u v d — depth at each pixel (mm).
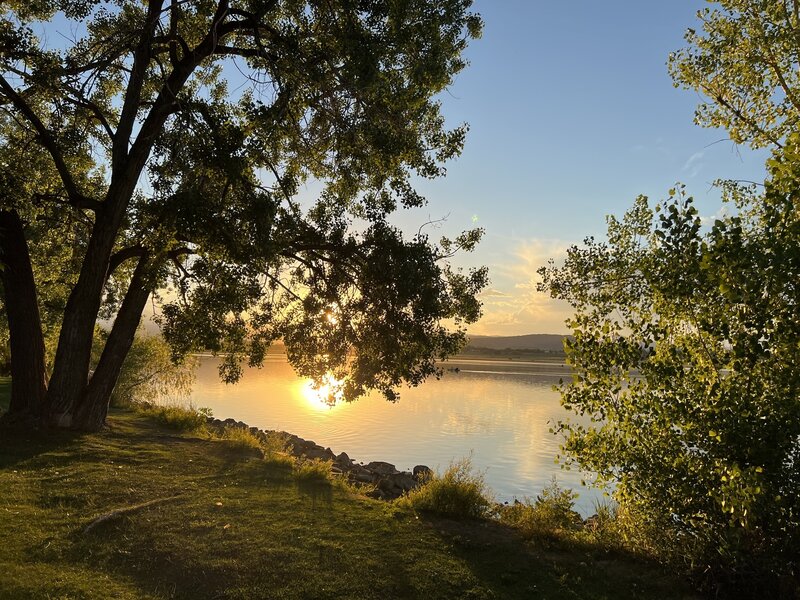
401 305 10445
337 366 11633
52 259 16562
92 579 5828
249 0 12414
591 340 7547
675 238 6453
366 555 6848
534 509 8562
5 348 29141
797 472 5957
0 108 12289
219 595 5707
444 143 13195
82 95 11508
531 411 35656
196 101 10539
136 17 13602
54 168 14312
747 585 6023
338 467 15891
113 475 9562
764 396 6230
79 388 12852
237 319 12211
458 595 5930
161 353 23359
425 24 11203
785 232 5340
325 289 12047
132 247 13680
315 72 10531
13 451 10586
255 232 10703
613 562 7059
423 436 25516
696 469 6527
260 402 38375
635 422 7246
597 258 8492
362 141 11539
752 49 9914
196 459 11320
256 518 7887
